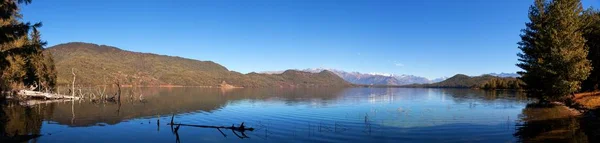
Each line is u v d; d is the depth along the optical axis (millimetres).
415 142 27641
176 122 41750
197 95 116500
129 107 62625
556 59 48531
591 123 32781
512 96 100188
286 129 34906
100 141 29953
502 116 43188
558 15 50312
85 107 61094
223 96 109938
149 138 31141
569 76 48375
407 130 33188
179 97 100812
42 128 36438
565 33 49156
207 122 41656
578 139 25672
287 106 66938
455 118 42062
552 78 49750
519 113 46000
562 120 36000
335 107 64125
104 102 74312
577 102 47812
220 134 32500
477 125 35469
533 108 52281
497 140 27359
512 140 26984
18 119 43094
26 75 85250
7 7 22609
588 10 61156
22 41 59938
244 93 142250
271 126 37250
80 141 29875
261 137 30703
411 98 100188
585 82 60031
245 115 49250
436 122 38500
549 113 43406
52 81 107000
